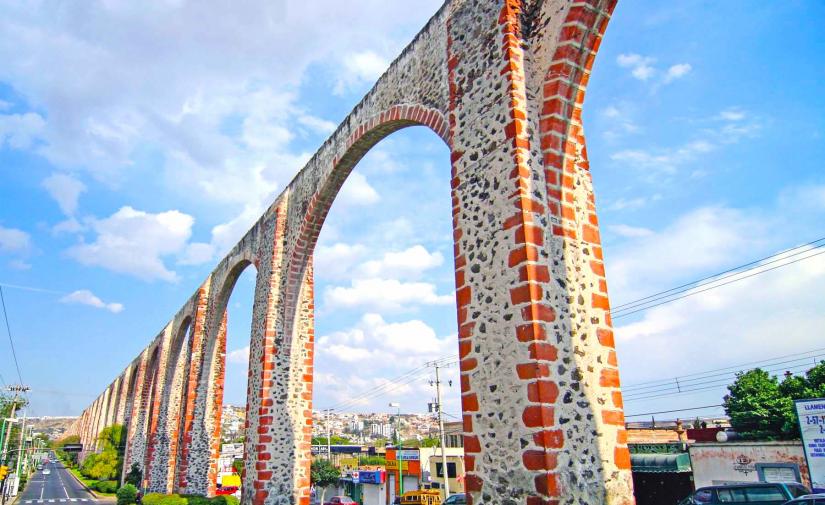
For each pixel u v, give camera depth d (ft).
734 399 79.66
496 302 19.97
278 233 45.80
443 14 28.25
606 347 19.99
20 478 150.71
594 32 21.16
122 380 141.79
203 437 59.47
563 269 19.85
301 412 41.52
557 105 21.27
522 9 23.18
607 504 17.81
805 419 49.19
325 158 40.96
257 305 46.62
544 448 16.96
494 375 19.39
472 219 22.07
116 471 129.59
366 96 35.96
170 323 84.84
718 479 55.11
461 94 24.59
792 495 35.81
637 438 81.41
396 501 102.32
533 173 20.51
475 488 19.26
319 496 132.87
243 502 40.96
